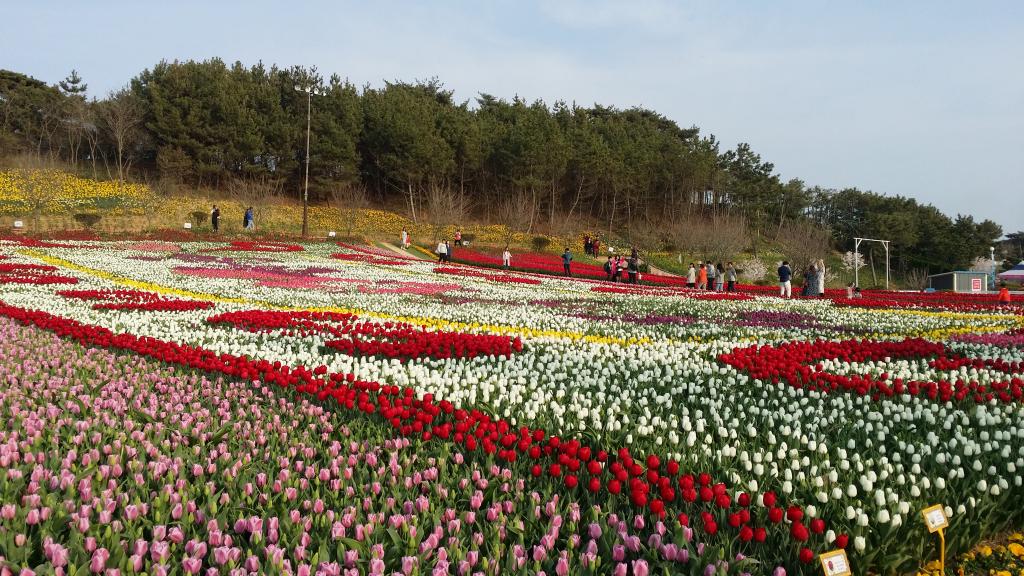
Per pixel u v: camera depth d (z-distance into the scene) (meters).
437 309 15.22
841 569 3.51
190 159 59.41
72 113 62.16
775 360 8.52
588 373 7.99
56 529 3.83
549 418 6.11
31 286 16.38
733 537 4.01
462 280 24.98
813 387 7.64
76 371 7.57
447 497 4.38
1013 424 6.39
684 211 77.31
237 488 4.48
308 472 4.65
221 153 61.06
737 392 7.50
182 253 29.83
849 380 7.48
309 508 4.22
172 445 5.33
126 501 4.11
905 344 10.45
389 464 4.86
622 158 73.19
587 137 72.75
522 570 3.55
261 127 62.16
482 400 6.81
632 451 5.34
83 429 5.33
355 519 4.06
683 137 96.12
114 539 3.64
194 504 4.10
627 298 19.67
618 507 4.43
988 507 4.52
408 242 48.22
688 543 3.83
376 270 27.05
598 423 5.84
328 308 15.09
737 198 82.81
